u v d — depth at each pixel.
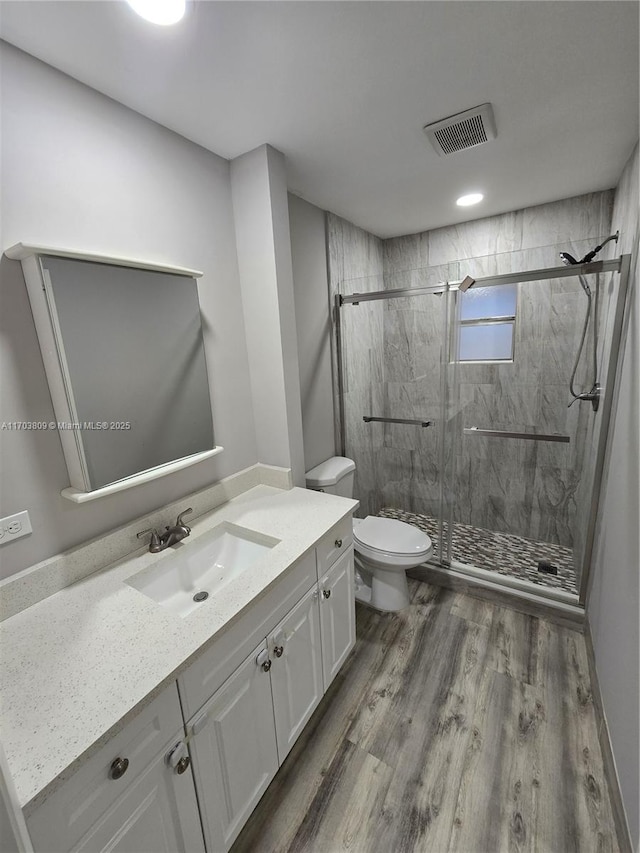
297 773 1.37
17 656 0.91
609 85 1.26
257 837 1.20
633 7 0.96
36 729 0.73
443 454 2.52
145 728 0.83
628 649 1.20
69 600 1.11
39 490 1.11
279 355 1.73
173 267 1.36
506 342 2.42
